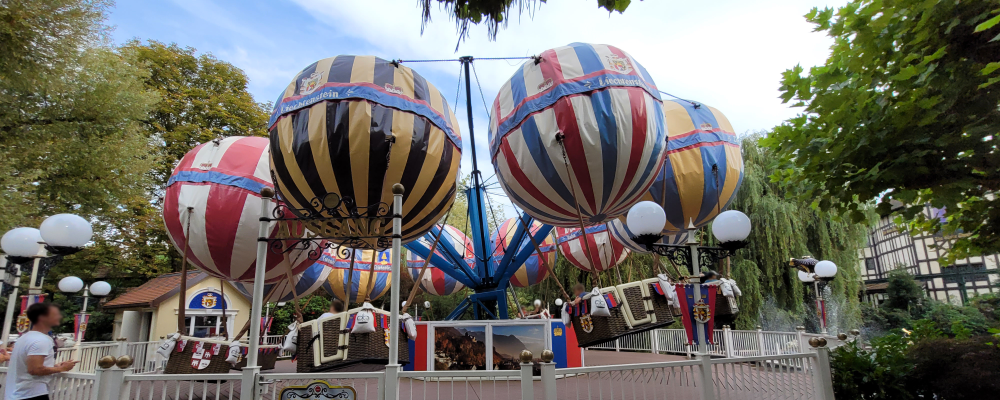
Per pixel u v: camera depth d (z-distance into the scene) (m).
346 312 6.18
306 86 7.05
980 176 4.94
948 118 4.92
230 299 16.30
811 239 17.25
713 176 9.16
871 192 5.18
